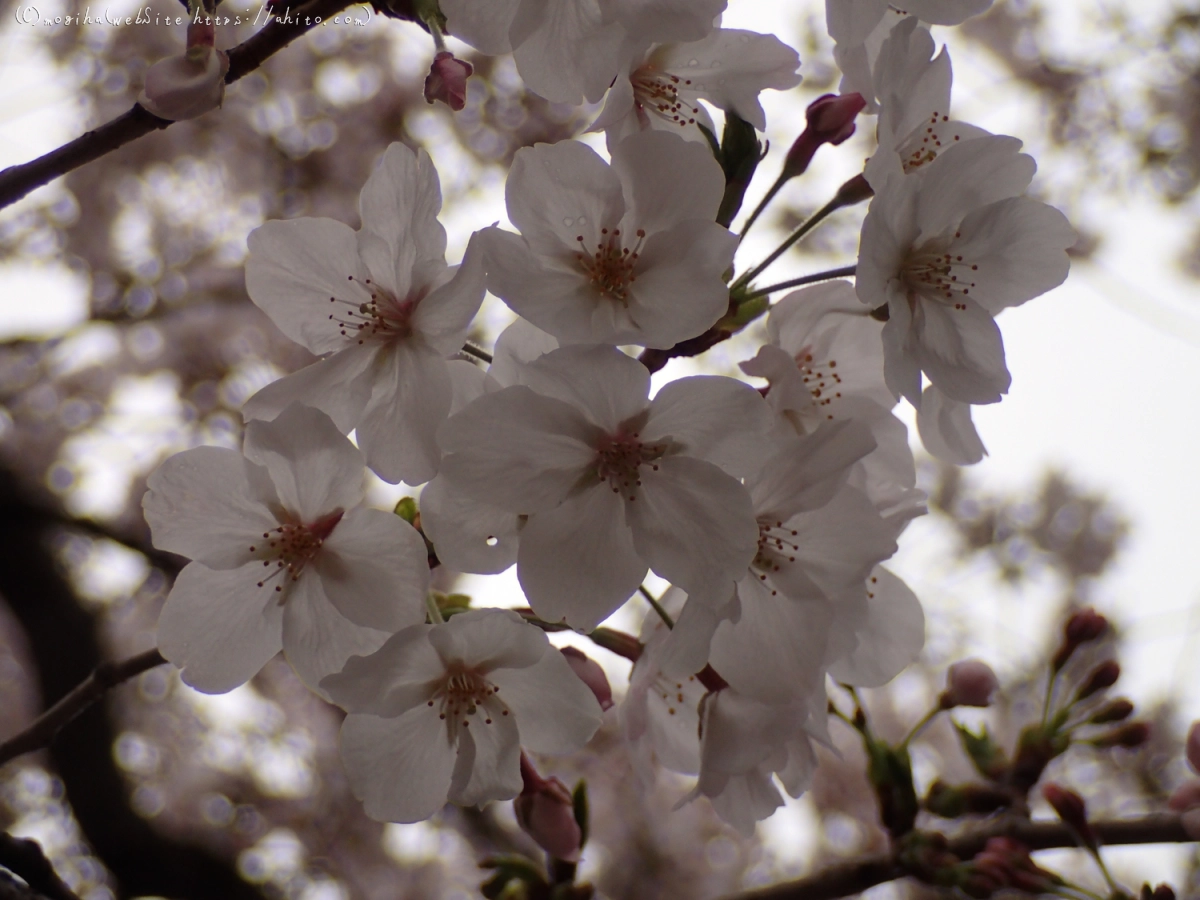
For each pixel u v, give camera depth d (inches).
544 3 11.6
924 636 12.9
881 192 11.7
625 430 11.6
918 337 12.0
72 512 30.1
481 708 11.8
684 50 12.3
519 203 11.5
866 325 12.5
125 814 28.7
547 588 11.6
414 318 11.8
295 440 11.6
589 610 11.6
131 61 36.5
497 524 11.7
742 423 11.5
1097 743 14.6
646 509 11.6
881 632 12.9
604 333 11.4
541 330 11.8
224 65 11.8
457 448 11.5
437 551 11.7
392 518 11.7
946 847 14.2
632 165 11.5
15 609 29.7
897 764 14.3
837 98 12.3
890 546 11.9
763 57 12.3
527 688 11.8
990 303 12.2
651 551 11.6
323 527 11.9
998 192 12.1
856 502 11.9
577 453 11.6
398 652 11.5
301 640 11.9
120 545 30.3
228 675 12.0
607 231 11.6
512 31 11.6
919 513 12.4
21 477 30.0
